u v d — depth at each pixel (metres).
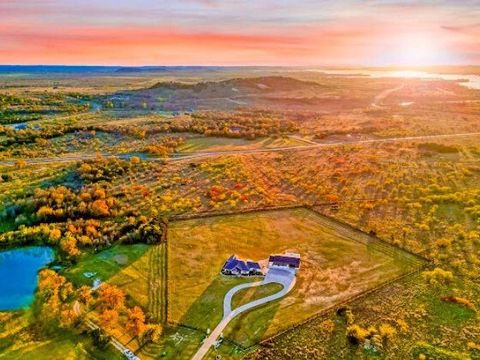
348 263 73.69
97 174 114.12
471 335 56.44
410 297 64.38
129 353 54.72
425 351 53.62
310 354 54.16
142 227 85.12
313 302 63.72
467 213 91.12
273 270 71.44
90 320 60.09
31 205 94.25
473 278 68.56
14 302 65.06
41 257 77.88
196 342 56.62
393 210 93.94
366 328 58.03
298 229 86.56
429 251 76.75
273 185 110.94
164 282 69.00
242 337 57.31
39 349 54.91
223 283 68.69
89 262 74.94
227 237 83.31
